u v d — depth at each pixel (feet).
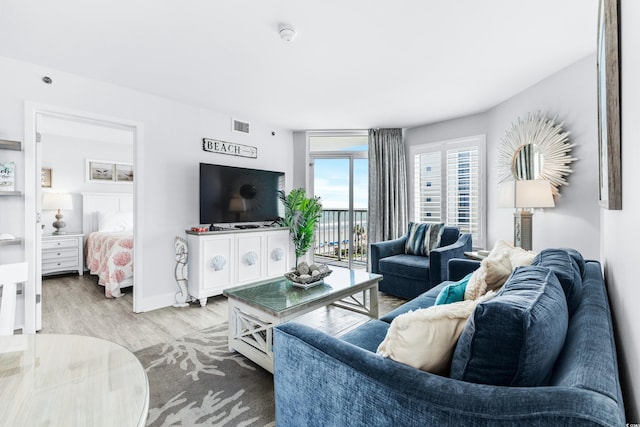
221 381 6.28
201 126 12.26
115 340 8.27
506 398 2.16
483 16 6.44
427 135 14.89
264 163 14.65
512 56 8.23
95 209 17.46
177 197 11.56
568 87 8.93
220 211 12.47
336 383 3.12
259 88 10.27
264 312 6.59
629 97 2.48
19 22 6.62
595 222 8.48
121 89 10.11
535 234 10.40
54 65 8.65
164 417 5.22
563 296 3.29
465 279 5.50
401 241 13.44
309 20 6.56
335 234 18.66
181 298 11.20
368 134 15.67
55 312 10.45
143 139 10.64
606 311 3.34
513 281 3.47
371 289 8.77
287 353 3.71
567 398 1.94
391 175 15.39
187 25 6.74
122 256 12.34
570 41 7.52
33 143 8.62
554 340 2.56
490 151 12.59
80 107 9.31
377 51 7.86
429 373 2.72
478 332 2.54
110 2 5.97
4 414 2.38
